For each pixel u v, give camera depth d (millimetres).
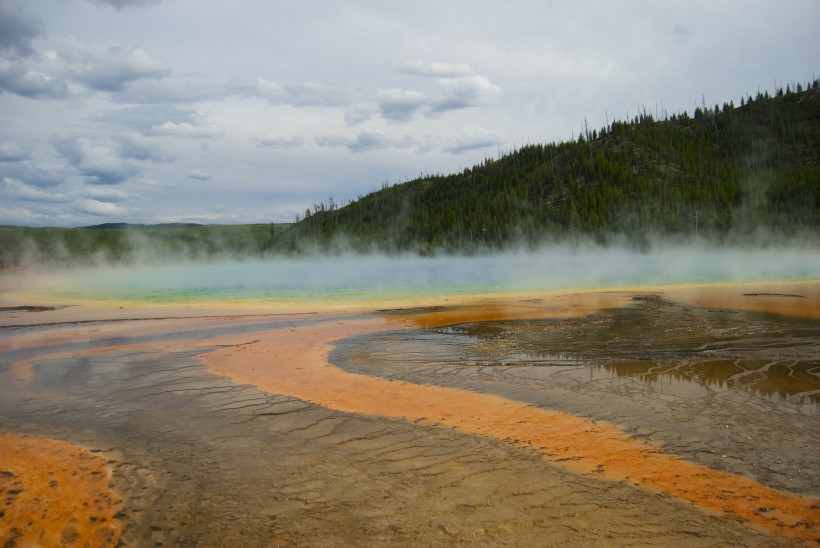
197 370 10586
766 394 8172
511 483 5332
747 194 95375
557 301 21609
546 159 139250
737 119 135875
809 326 14305
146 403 8320
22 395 8883
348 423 7250
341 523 4629
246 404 8188
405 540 4348
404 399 8375
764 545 4215
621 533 4398
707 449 6090
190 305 22391
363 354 12070
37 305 23266
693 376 9359
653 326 14859
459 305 21078
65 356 12211
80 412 7891
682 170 116000
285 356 11945
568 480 5379
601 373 9742
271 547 4297
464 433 6781
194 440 6680
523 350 12047
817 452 5957
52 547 4344
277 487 5332
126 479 5555
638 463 5754
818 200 85688
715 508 4777
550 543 4273
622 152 122375
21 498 5145
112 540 4438
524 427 6961
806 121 130625
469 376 9812
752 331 13695
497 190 129125
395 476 5539
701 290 25047
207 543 4363
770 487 5160
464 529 4496
